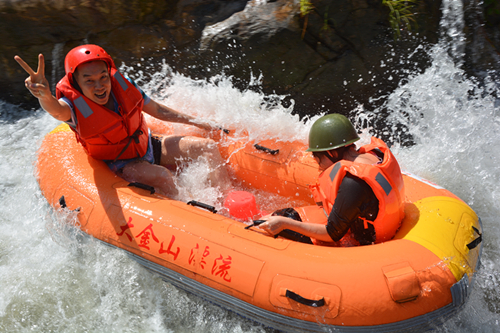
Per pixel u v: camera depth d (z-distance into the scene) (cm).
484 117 389
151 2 419
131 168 293
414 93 414
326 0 398
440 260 212
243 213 278
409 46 410
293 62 418
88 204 265
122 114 273
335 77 419
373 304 201
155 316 254
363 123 431
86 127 259
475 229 238
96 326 249
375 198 216
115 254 257
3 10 412
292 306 210
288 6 410
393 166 224
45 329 247
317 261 215
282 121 332
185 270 236
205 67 436
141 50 438
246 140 326
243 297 221
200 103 355
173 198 289
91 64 243
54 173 288
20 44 432
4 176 377
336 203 217
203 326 248
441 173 347
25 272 278
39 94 227
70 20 421
